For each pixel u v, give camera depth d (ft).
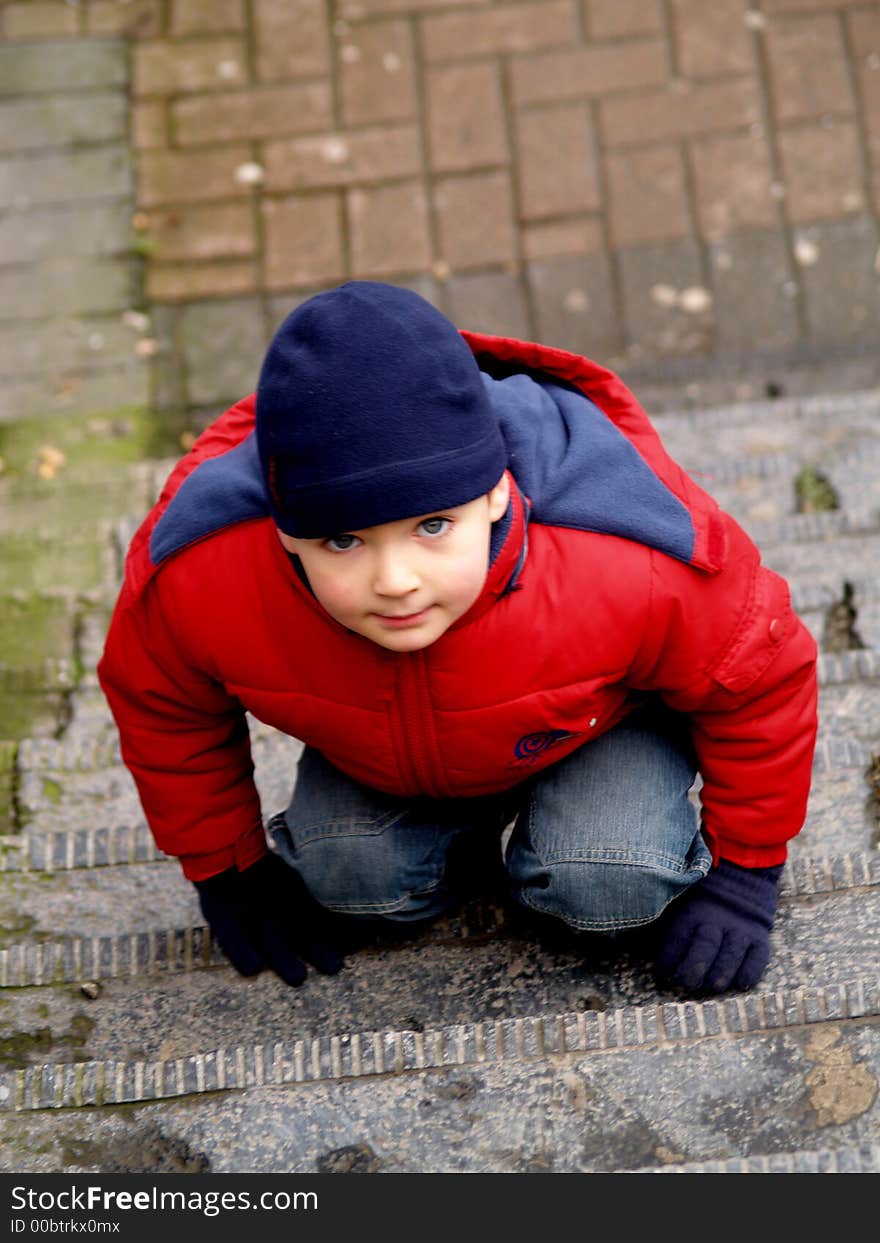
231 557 5.47
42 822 8.26
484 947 6.91
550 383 6.11
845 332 14.71
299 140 15.93
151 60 16.53
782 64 15.89
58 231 15.60
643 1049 6.07
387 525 4.61
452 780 6.02
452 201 15.52
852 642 8.96
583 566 5.32
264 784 8.18
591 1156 5.79
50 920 7.47
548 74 16.06
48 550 11.38
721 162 15.49
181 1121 6.09
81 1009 6.92
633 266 15.11
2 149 16.10
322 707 5.68
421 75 16.19
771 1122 5.80
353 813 6.48
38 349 14.89
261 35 16.57
